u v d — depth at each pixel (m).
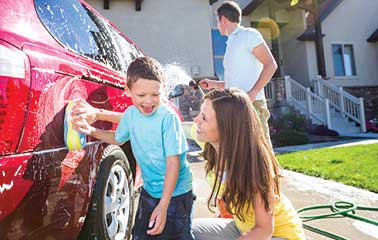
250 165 1.52
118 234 2.33
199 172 5.45
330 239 2.70
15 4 1.53
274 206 1.65
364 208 3.21
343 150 6.88
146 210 1.87
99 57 2.35
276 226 1.71
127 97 2.54
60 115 1.61
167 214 1.79
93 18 2.55
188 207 1.89
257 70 3.01
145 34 10.49
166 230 1.78
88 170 1.90
